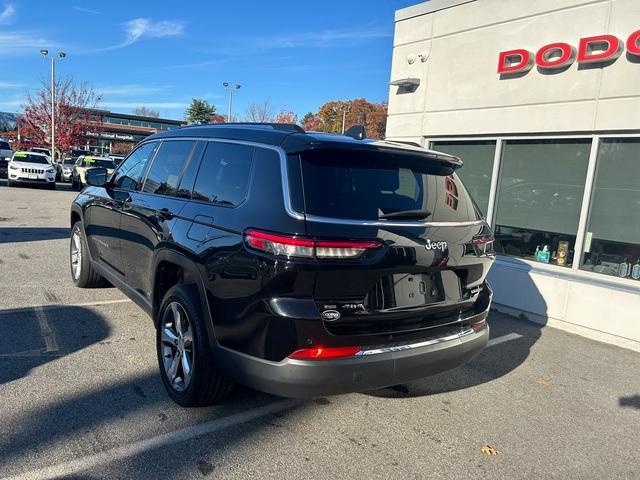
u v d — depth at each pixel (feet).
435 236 10.13
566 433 11.44
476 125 22.71
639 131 17.99
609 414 12.56
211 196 11.22
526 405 12.74
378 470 9.47
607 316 18.29
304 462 9.52
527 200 21.72
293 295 8.84
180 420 10.62
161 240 12.21
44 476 8.45
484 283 11.98
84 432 9.88
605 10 18.39
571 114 19.54
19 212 43.42
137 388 11.85
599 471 10.04
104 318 16.51
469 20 22.59
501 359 16.01
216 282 9.93
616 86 18.25
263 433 10.39
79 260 19.84
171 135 14.34
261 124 11.50
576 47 19.22
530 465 10.07
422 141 25.17
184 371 10.94
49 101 143.64
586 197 19.60
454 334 10.93
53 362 12.93
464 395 13.08
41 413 10.43
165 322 11.63
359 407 11.91
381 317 9.47
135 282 14.32
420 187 10.73
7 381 11.71
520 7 20.79
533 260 21.54
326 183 9.47
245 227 9.62
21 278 21.02
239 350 9.48
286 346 8.89
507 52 21.01
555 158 20.67
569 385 14.20
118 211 15.48
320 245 8.76
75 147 146.92
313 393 9.09
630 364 16.17
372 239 9.16
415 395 12.86
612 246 19.13
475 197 23.71
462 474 9.58
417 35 24.90
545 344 17.71
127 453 9.30
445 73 23.76
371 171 10.17
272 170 9.83
